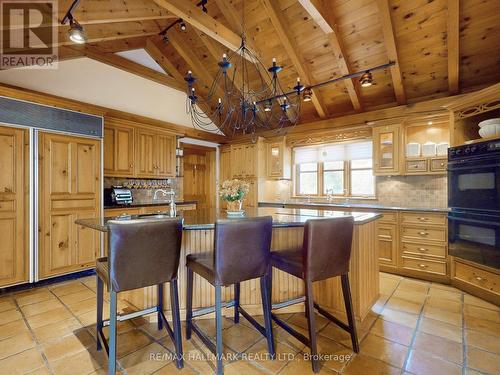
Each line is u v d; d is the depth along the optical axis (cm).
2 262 278
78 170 332
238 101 523
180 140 555
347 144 487
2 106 278
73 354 186
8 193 281
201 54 475
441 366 173
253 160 561
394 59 346
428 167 373
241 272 169
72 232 326
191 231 231
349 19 335
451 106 316
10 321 232
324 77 432
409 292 298
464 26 307
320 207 449
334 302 236
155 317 231
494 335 209
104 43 416
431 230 338
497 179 261
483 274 279
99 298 190
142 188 488
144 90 477
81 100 392
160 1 271
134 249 155
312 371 169
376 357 182
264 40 403
